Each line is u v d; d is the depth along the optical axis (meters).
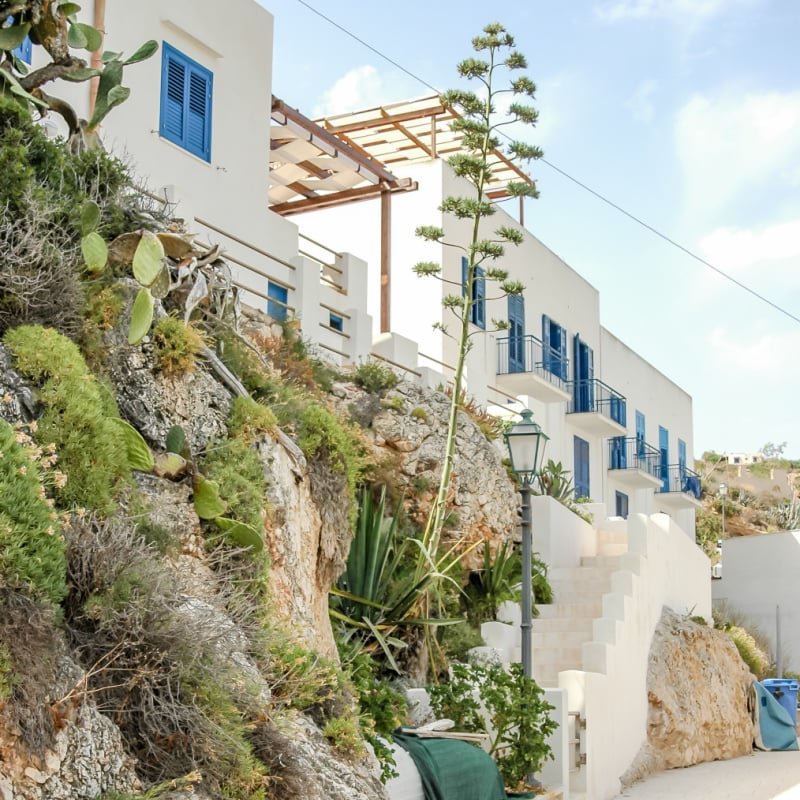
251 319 14.82
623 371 35.62
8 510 5.98
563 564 19.92
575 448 31.30
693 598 22.88
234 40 19.02
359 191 24.47
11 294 8.11
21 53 14.60
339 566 10.59
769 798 14.77
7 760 5.31
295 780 7.05
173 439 8.62
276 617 8.77
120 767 5.94
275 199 25.33
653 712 18.17
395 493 16.38
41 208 8.66
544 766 13.11
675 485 39.16
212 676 6.77
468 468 17.92
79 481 7.25
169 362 9.10
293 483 9.85
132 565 6.79
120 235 9.42
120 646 6.39
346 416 16.30
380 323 23.67
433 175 25.33
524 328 28.69
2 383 7.32
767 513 66.69
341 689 8.92
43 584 5.93
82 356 8.25
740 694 21.11
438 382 20.08
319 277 18.20
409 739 10.63
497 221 27.64
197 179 17.83
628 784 16.28
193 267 10.05
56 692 5.76
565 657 16.98
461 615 16.97
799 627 34.59
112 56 10.39
